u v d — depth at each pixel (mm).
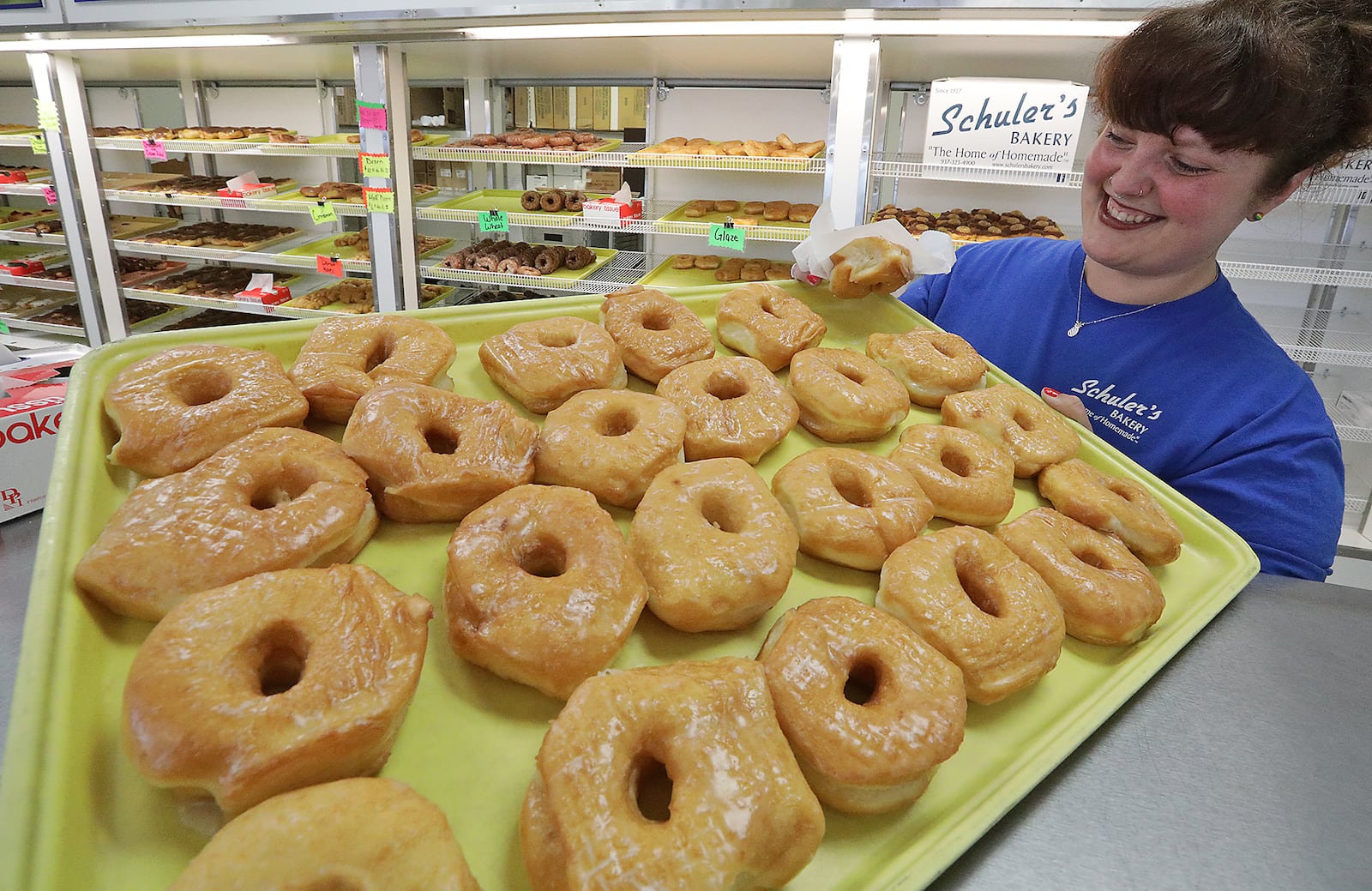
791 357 1055
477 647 579
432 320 1006
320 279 4062
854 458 857
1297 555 1128
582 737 492
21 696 483
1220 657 760
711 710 527
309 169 4008
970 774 606
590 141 3197
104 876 443
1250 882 533
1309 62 919
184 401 762
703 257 3449
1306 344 2746
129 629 585
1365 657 770
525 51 2686
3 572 901
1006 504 861
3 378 1229
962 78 2404
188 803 479
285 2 2566
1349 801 603
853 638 627
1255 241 2982
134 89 4023
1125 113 1079
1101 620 738
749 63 2783
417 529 730
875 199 3164
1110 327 1435
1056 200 3119
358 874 411
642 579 646
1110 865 541
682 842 449
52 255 4355
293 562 604
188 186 3680
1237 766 630
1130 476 1010
